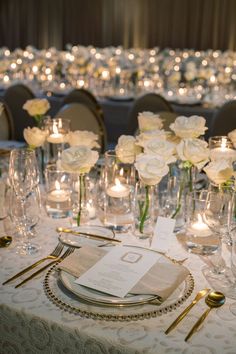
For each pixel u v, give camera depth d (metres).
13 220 1.65
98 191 1.95
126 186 1.79
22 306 1.28
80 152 1.61
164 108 3.88
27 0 11.70
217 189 1.45
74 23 11.29
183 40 10.06
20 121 4.51
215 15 9.60
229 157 1.73
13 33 12.12
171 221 1.60
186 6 9.88
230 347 1.13
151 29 10.38
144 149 1.62
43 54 7.14
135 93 5.47
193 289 1.36
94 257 1.44
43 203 1.99
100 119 3.34
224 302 1.29
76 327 1.19
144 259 1.43
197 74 5.47
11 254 1.57
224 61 6.50
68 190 1.93
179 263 1.52
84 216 1.81
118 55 6.92
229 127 3.32
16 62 6.65
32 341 1.27
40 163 2.30
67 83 6.02
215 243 1.58
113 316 1.21
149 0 10.25
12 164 1.62
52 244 1.65
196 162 1.57
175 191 1.81
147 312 1.23
